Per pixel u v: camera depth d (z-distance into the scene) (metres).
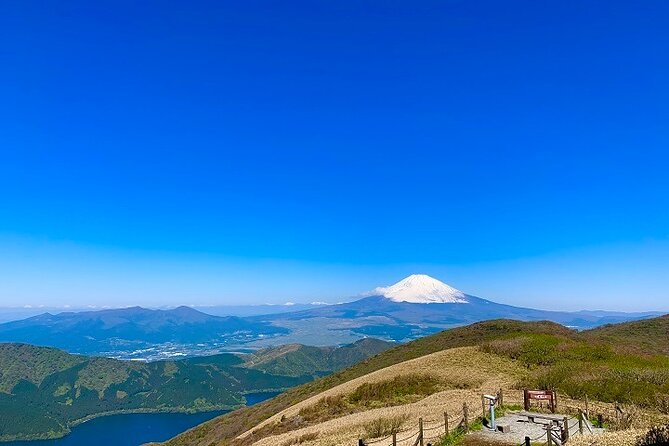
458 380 54.38
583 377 44.19
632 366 51.47
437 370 59.25
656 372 43.16
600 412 31.28
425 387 53.12
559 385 43.50
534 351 64.25
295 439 35.31
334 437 32.62
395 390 53.84
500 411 31.14
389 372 63.34
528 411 31.67
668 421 26.53
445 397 43.75
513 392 42.16
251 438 49.69
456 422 28.61
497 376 54.94
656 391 37.62
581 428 25.06
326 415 49.44
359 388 56.88
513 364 61.31
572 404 34.84
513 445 23.11
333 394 60.00
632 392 38.00
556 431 24.23
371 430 31.64
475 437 25.09
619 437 21.73
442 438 25.06
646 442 20.45
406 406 42.25
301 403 64.50
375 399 52.69
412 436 27.56
